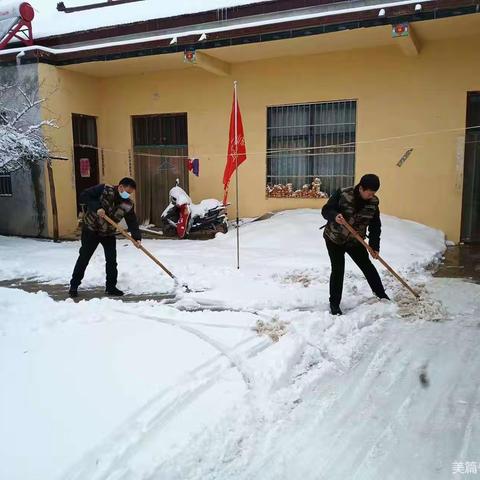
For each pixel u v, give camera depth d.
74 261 7.77
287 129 10.13
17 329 4.32
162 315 4.74
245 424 2.98
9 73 10.34
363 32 8.23
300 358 3.85
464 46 8.53
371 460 2.71
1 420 2.90
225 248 8.34
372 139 9.38
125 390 3.24
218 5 9.51
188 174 11.18
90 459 2.56
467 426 3.03
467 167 8.92
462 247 8.57
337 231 4.80
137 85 11.34
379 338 4.38
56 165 10.49
